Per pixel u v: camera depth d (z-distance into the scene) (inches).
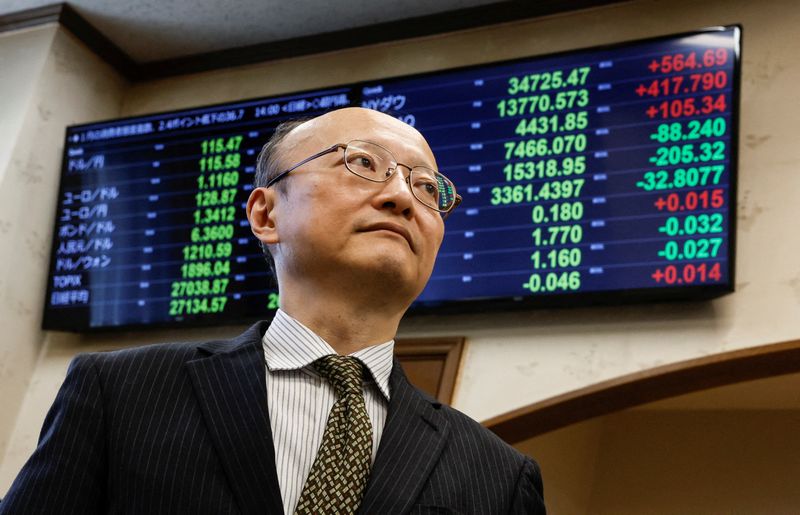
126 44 146.8
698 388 107.7
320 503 39.3
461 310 114.1
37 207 135.3
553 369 109.1
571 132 115.2
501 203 115.3
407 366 114.9
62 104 140.8
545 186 114.2
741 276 105.6
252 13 137.7
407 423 44.2
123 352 44.3
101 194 135.3
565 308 111.7
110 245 132.4
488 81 121.3
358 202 47.9
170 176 133.3
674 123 110.7
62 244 134.5
